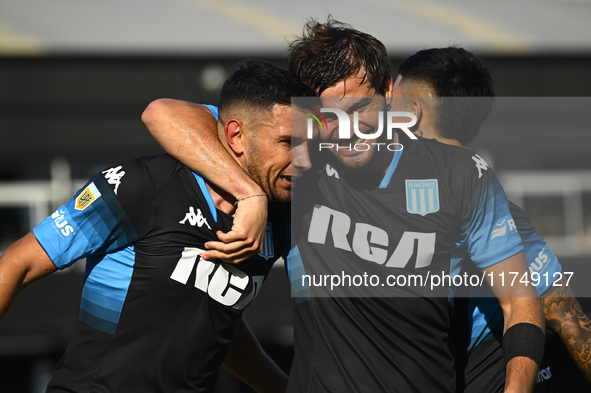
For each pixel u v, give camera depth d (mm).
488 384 6109
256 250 5102
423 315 5461
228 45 23406
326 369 5461
